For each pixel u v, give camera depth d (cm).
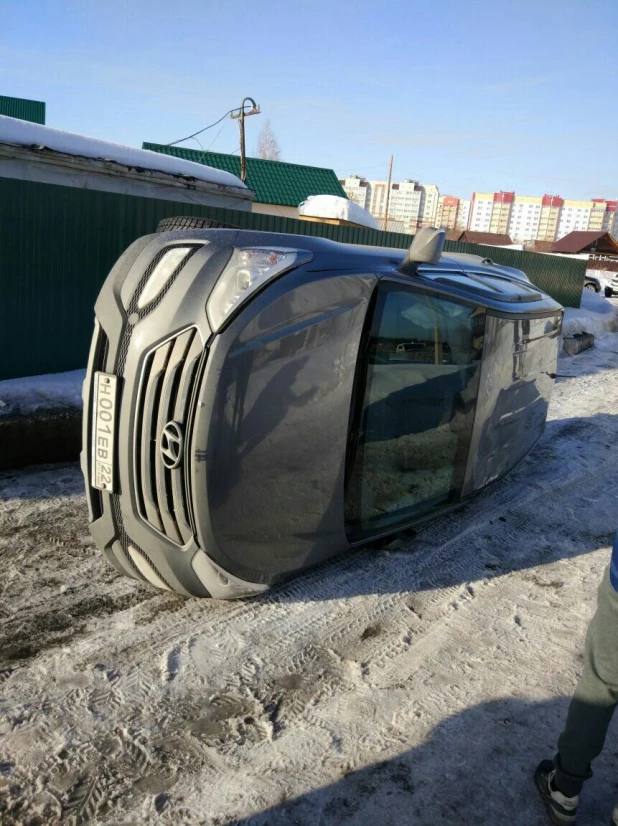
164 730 226
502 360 388
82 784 201
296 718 237
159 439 250
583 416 715
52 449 471
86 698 237
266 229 891
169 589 292
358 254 294
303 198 2459
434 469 355
